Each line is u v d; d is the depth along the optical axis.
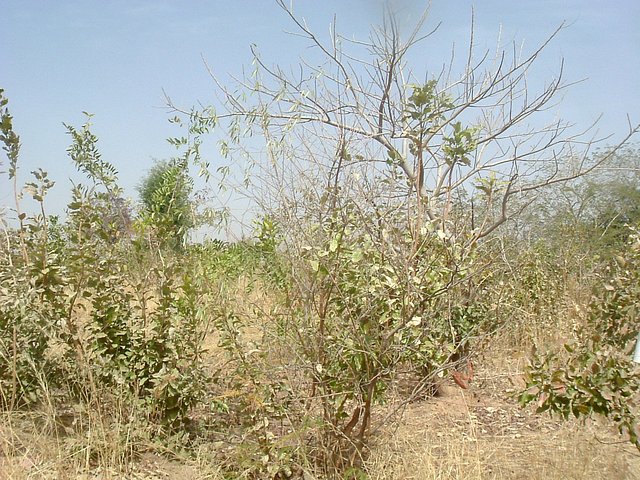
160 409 4.63
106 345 4.72
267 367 4.22
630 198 9.34
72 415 4.80
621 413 4.00
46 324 4.62
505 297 6.68
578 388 3.99
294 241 4.08
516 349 6.94
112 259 4.83
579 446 4.69
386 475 4.21
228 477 4.22
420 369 4.83
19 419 4.59
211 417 4.75
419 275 4.01
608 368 3.96
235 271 4.90
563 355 4.93
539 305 7.55
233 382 4.60
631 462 4.63
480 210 6.24
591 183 9.31
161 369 4.61
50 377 4.83
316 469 4.12
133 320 4.82
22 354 4.60
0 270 4.77
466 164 4.53
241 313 4.48
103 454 4.22
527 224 8.53
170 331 4.60
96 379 4.59
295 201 4.11
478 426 5.42
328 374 4.11
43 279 4.60
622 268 4.82
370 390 4.08
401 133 4.91
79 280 4.71
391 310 4.05
